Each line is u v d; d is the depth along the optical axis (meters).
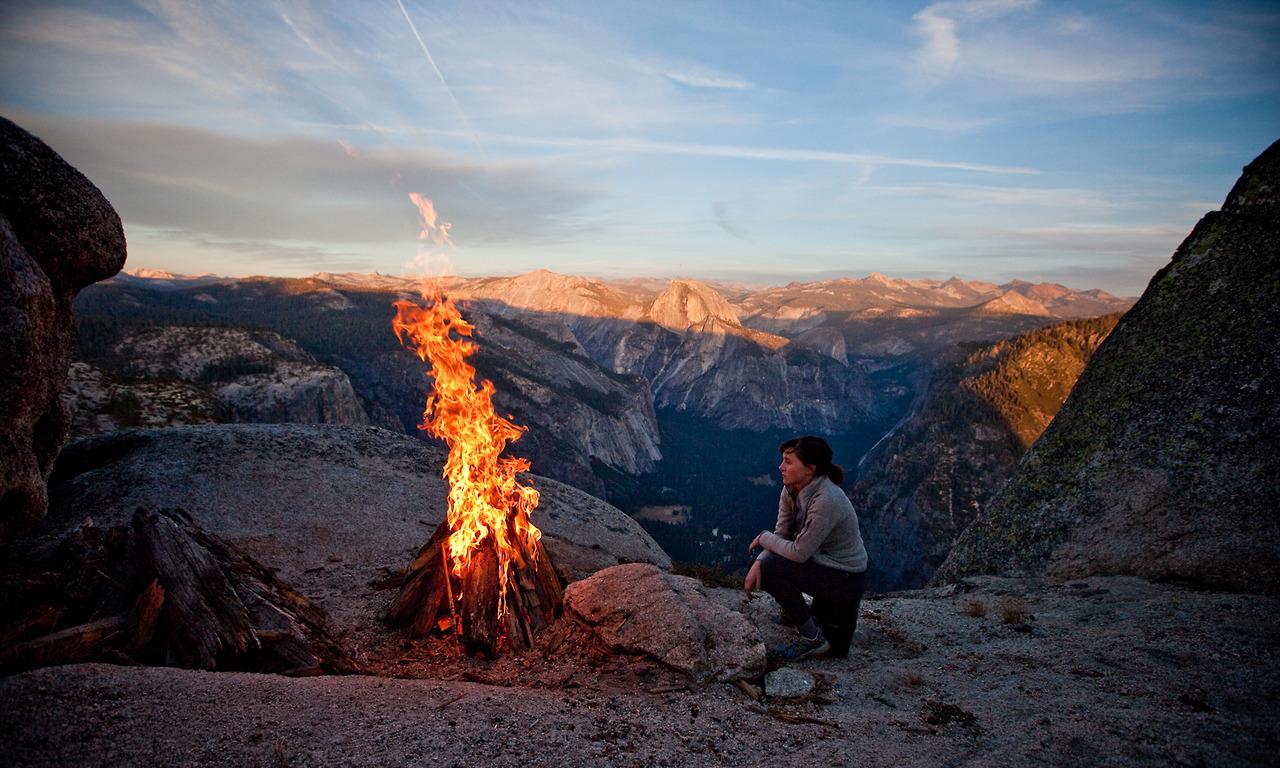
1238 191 9.72
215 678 4.09
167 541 5.52
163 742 3.27
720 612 5.58
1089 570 7.90
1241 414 7.91
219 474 12.38
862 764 3.52
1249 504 7.17
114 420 57.84
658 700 4.53
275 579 6.64
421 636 6.15
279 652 4.99
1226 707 3.91
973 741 3.75
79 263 5.76
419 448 16.72
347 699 4.05
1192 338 9.05
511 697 4.37
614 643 5.37
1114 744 3.49
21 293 4.69
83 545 5.96
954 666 5.29
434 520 12.13
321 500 12.00
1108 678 4.58
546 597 6.55
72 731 3.24
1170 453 8.30
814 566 5.36
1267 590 6.24
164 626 4.86
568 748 3.65
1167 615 5.82
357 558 9.45
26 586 5.19
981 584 8.55
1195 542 7.22
